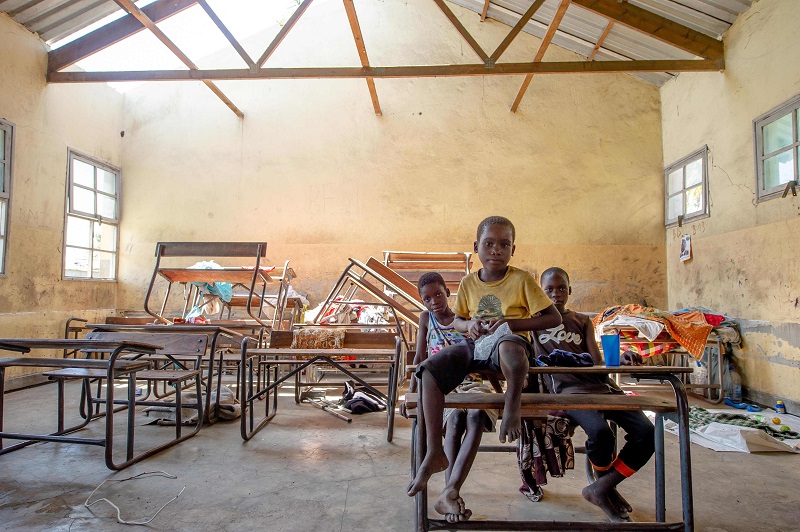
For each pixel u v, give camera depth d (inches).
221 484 107.0
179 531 85.2
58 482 107.1
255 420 163.8
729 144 225.9
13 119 224.5
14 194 223.8
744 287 211.9
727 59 226.7
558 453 89.2
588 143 295.6
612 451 91.2
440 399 72.5
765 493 104.5
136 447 133.5
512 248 82.8
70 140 259.8
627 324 201.5
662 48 257.8
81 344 117.5
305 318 252.2
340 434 148.4
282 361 164.6
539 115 297.6
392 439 142.9
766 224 198.7
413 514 92.4
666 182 288.5
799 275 179.3
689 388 199.0
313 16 306.5
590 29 268.2
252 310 285.9
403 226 295.7
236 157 301.1
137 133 302.2
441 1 233.3
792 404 179.6
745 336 205.6
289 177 299.9
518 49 299.7
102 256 285.7
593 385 88.8
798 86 183.8
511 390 69.7
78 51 245.8
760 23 205.0
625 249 290.0
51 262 244.7
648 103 295.0
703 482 110.9
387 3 305.9
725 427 144.5
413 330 236.7
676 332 198.2
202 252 190.5
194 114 303.0
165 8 252.7
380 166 298.8
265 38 306.5
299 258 295.7
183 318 204.2
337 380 240.5
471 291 84.7
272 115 302.7
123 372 122.5
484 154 297.4
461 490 105.1
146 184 300.5
